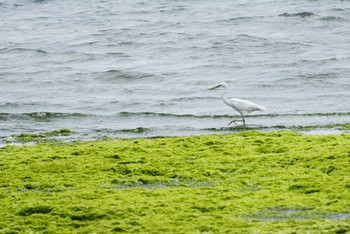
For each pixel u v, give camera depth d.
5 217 16.28
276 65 46.56
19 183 19.47
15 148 24.53
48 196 17.95
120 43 58.00
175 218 15.75
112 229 15.17
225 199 17.17
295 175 19.06
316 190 17.53
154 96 39.19
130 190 18.30
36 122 31.95
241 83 41.25
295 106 33.84
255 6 73.12
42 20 73.00
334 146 21.92
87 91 41.41
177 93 39.84
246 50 52.59
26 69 49.41
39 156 22.62
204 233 14.66
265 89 39.34
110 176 20.09
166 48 55.25
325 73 42.28
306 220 15.27
